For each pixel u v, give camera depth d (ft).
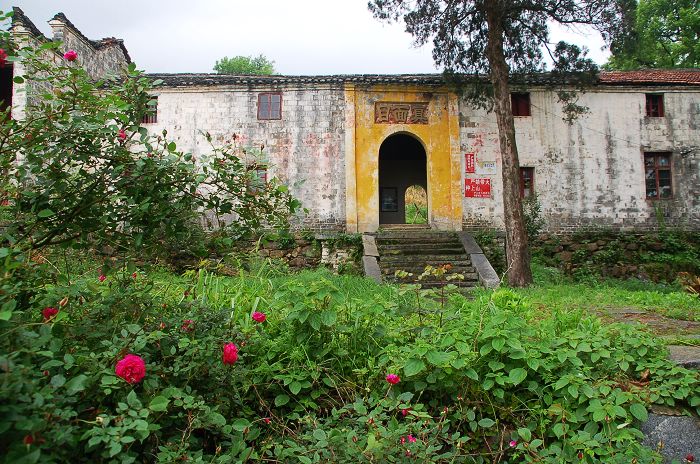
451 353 10.20
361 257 44.24
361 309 12.14
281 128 47.80
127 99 10.57
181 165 9.95
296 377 10.39
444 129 48.44
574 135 48.78
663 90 49.39
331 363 11.08
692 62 69.26
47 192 9.61
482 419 10.18
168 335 9.50
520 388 10.82
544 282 37.78
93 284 10.82
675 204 48.93
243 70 99.81
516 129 48.44
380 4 40.96
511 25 40.91
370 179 47.83
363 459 8.07
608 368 10.94
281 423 10.04
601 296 26.84
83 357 7.90
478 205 47.70
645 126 49.32
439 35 41.96
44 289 9.59
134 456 7.30
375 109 48.52
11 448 5.99
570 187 48.34
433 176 47.85
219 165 10.82
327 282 11.30
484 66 43.27
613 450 9.20
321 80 47.52
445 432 9.71
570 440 9.35
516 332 11.09
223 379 9.61
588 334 11.84
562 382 10.13
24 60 9.70
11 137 9.68
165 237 10.87
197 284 14.05
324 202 47.37
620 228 48.39
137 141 10.43
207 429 8.85
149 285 11.14
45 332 7.15
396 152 67.77
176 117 47.34
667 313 20.90
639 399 10.11
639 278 46.50
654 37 70.95
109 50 53.67
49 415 6.31
